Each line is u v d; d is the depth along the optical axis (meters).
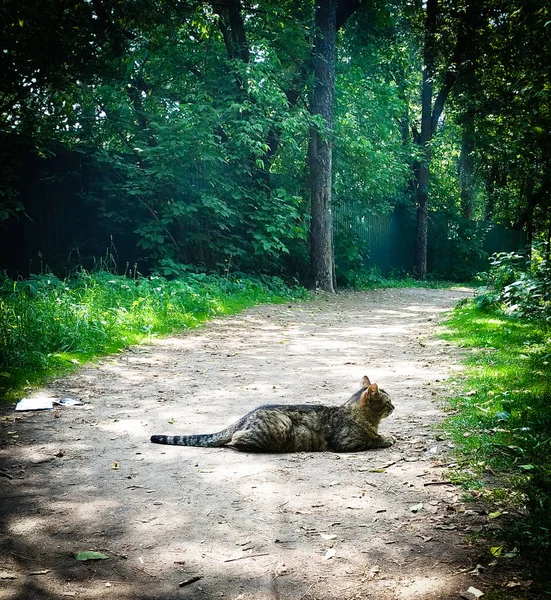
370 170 23.20
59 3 14.68
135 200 17.23
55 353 8.69
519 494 4.09
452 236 32.41
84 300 11.09
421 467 4.78
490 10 23.72
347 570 3.22
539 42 13.73
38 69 14.98
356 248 24.44
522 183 18.50
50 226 16.64
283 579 3.15
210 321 13.14
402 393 7.20
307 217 20.12
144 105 18.27
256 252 17.92
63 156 16.61
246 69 17.22
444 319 13.81
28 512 3.96
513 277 14.04
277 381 7.94
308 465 4.88
